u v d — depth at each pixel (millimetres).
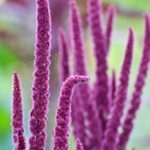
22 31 1736
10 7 1731
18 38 1742
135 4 1742
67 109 572
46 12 590
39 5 589
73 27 827
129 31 781
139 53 1710
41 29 589
